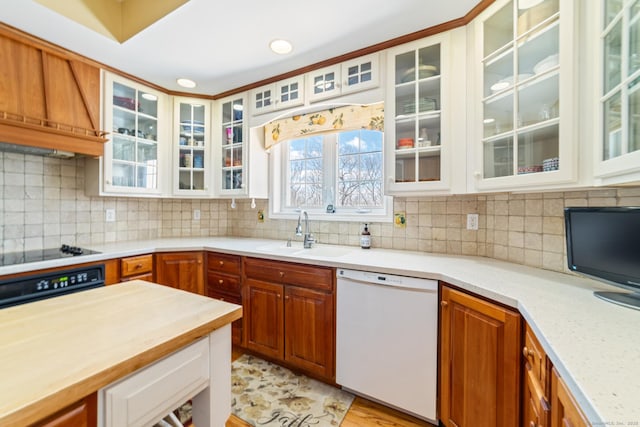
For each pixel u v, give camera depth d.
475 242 1.91
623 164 0.87
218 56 2.06
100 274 1.94
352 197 2.46
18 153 2.01
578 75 1.08
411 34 1.78
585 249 1.13
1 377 0.56
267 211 2.87
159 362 0.73
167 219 2.96
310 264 1.84
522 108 1.35
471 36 1.60
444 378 1.40
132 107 2.40
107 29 1.81
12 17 1.60
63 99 1.93
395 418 1.54
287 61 2.13
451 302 1.36
